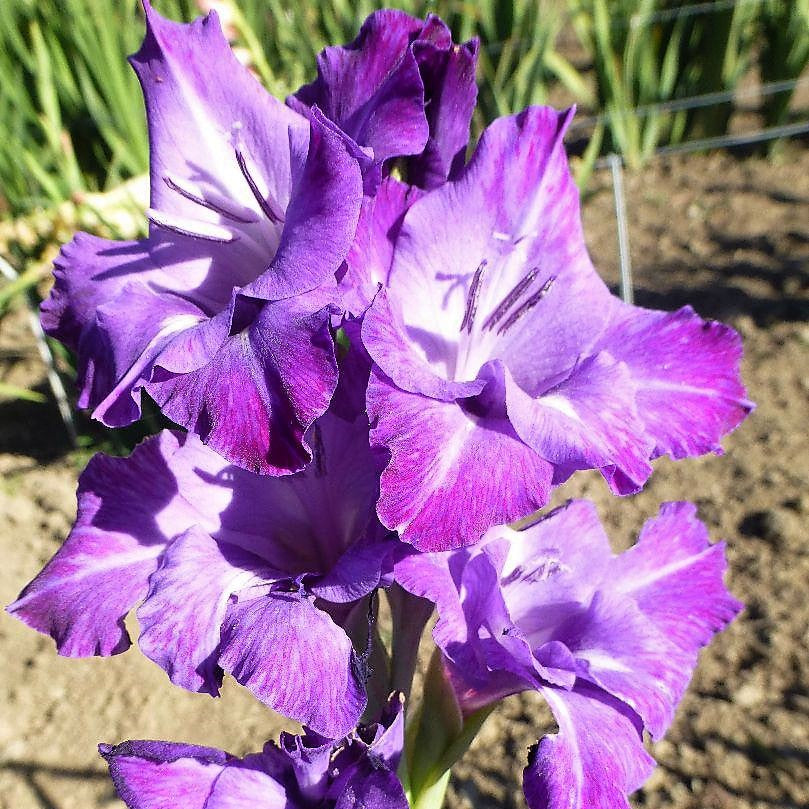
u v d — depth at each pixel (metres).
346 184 0.23
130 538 0.27
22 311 0.88
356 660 0.24
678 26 0.94
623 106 0.96
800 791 0.47
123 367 0.25
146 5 0.27
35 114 0.80
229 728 0.53
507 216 0.27
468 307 0.26
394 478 0.23
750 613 0.56
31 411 0.76
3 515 0.66
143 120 0.78
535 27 0.86
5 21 0.80
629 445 0.25
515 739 0.51
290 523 0.29
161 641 0.25
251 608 0.25
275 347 0.23
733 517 0.62
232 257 0.28
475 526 0.23
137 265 0.28
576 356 0.27
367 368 0.25
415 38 0.26
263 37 0.88
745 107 1.08
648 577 0.30
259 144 0.27
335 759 0.28
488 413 0.25
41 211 0.73
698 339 0.28
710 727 0.51
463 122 0.27
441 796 0.32
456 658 0.25
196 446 0.28
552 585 0.29
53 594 0.27
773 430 0.67
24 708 0.54
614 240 0.87
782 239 0.84
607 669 0.27
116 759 0.27
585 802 0.24
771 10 0.95
